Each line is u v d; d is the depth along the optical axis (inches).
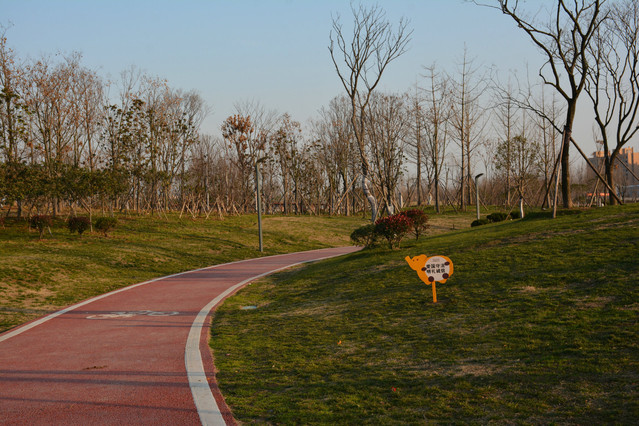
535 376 225.8
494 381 227.0
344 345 326.6
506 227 823.1
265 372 279.1
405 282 503.8
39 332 422.3
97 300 611.2
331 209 2368.4
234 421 205.5
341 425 194.1
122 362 314.5
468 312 361.7
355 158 2222.0
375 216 1330.0
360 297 484.1
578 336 268.2
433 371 253.1
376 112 1550.2
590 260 425.7
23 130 1253.7
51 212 1599.4
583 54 840.9
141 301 597.6
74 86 1508.4
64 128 1509.6
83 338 394.9
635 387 198.4
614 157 988.6
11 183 1111.0
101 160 1660.9
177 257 1085.8
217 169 2294.5
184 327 432.8
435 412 199.8
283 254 1289.4
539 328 294.7
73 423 210.1
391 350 301.9
